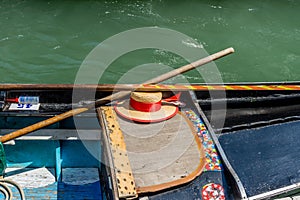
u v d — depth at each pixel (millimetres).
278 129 5473
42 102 5531
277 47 12242
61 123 5508
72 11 13156
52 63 11172
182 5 13719
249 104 5906
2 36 12031
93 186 5227
